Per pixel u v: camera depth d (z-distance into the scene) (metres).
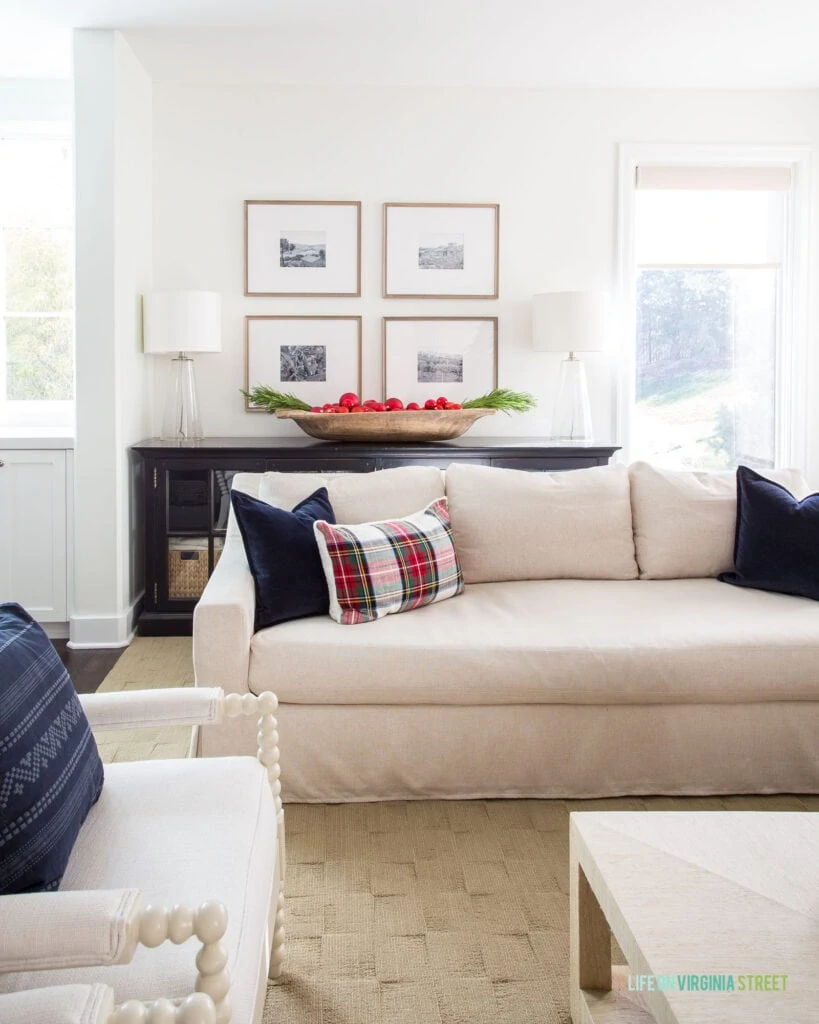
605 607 2.89
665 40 4.18
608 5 3.78
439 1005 1.76
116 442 4.17
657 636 2.62
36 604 4.38
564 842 2.38
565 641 2.59
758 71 4.61
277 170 4.81
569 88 4.84
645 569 3.27
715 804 2.60
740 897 1.39
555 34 4.10
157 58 4.40
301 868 2.26
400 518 3.08
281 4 3.75
